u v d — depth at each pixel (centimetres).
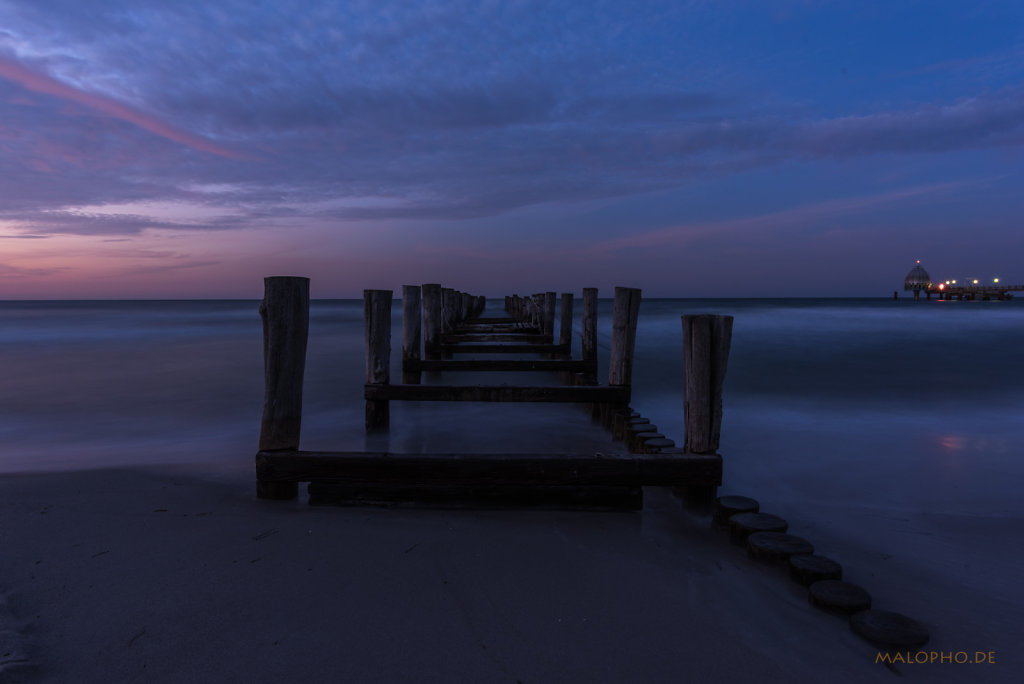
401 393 585
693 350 337
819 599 230
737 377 1046
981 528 347
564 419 696
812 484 445
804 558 257
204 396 853
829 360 1283
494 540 290
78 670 182
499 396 582
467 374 1101
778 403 809
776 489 433
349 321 2967
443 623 215
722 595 243
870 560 298
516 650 201
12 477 374
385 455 330
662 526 319
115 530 288
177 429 641
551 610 227
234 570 250
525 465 326
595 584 249
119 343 1747
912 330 2131
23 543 269
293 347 345
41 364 1239
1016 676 196
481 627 214
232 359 1328
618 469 327
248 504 333
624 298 579
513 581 249
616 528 312
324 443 578
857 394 879
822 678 192
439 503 328
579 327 2525
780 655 204
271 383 341
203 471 412
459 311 2017
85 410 752
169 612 216
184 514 313
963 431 635
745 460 515
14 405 785
